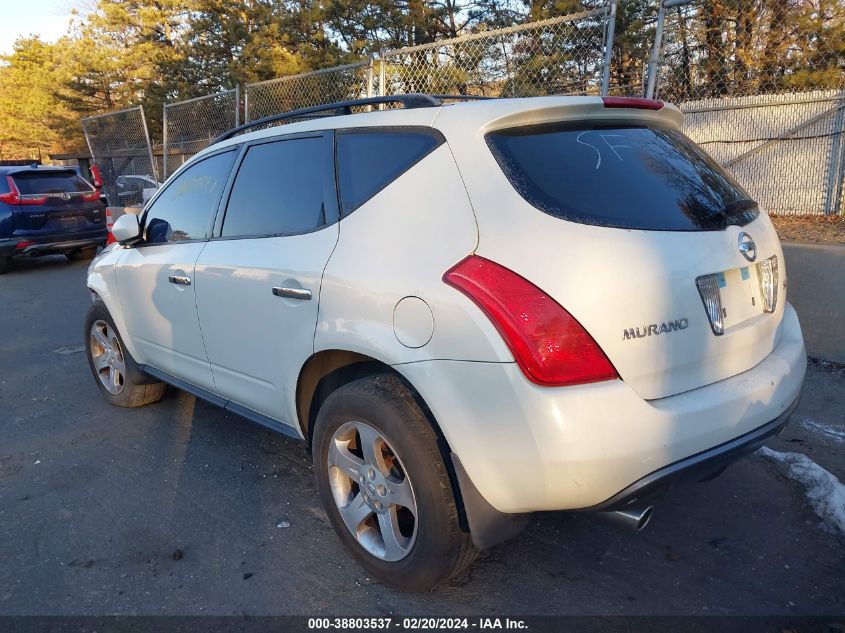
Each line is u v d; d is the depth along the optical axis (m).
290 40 18.45
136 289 4.09
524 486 2.11
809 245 4.77
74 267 11.90
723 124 7.37
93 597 2.69
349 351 2.63
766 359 2.65
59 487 3.62
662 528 3.06
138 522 3.24
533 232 2.15
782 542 2.92
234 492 3.52
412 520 2.72
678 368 2.25
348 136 2.88
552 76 6.62
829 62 6.34
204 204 3.68
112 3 27.55
